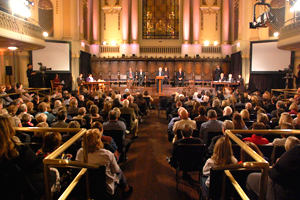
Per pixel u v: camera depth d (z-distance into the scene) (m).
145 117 10.03
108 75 18.17
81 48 16.34
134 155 5.49
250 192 2.28
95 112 5.36
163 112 11.28
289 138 2.43
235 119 4.17
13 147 1.92
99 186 2.71
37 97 7.25
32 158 2.09
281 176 1.80
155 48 18.64
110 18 18.66
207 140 4.34
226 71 17.91
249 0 15.43
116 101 6.80
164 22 18.97
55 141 2.74
